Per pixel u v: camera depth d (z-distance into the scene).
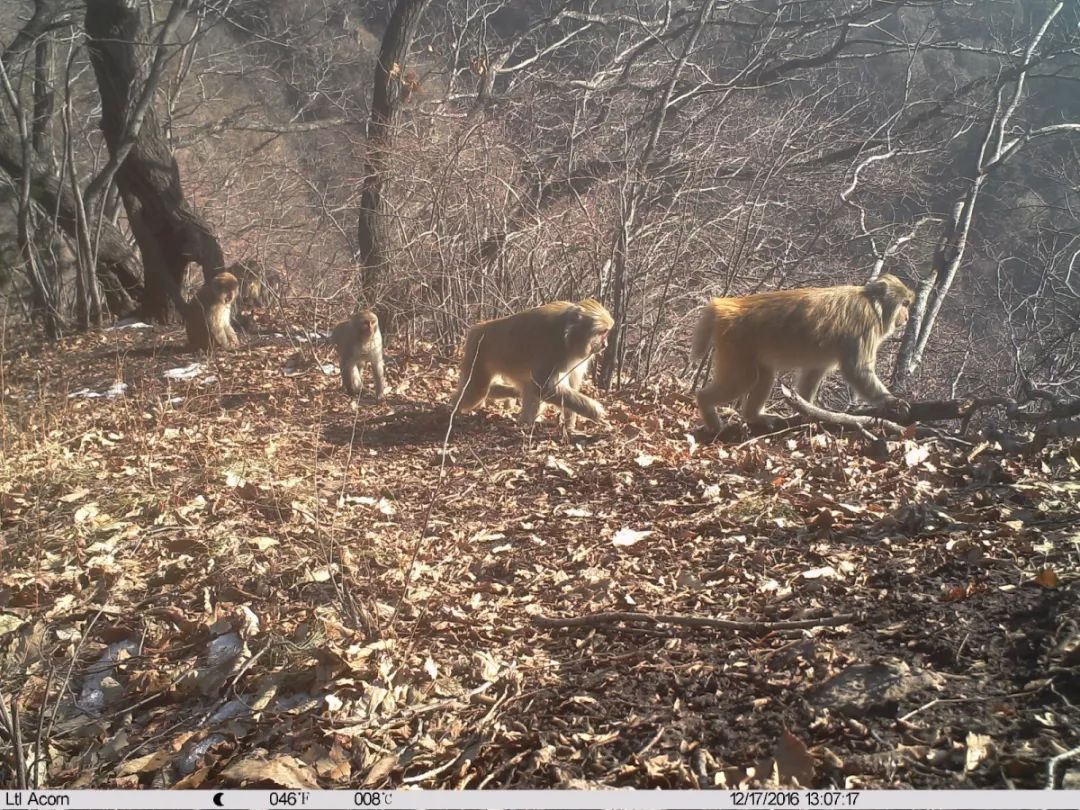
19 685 5.18
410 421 9.55
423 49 18.48
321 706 4.58
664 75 19.03
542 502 6.89
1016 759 3.38
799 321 8.06
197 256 17.30
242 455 8.43
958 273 21.19
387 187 13.73
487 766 3.91
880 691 3.86
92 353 15.55
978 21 25.84
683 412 9.57
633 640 4.67
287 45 25.64
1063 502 5.52
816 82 21.30
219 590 5.79
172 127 24.47
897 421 8.02
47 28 18.23
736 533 5.80
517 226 12.73
